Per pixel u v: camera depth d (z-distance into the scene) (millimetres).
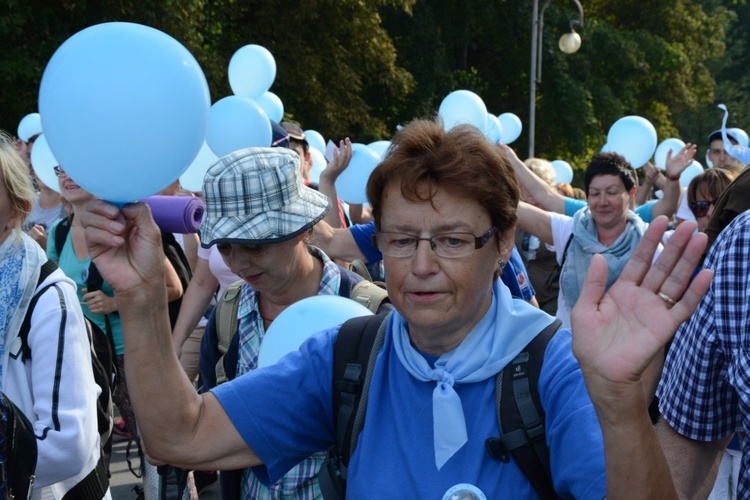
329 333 1836
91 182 1470
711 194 4445
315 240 3375
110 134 1398
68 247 4262
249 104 4250
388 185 1603
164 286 1606
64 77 1407
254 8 17391
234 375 2688
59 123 1414
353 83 17891
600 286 1370
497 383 1594
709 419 1959
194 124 1473
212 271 3893
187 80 1456
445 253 1580
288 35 16891
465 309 1595
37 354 2268
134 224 1576
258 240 2402
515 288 3271
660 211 5766
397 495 1582
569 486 1472
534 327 1629
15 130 12969
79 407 2277
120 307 1589
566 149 25438
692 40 30875
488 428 1573
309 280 2607
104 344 3297
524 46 24609
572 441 1473
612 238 4379
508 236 1673
